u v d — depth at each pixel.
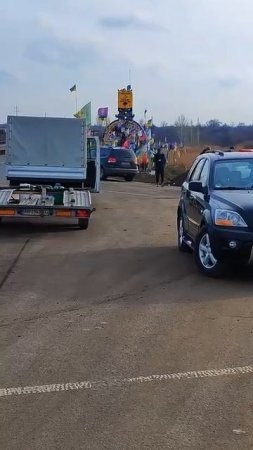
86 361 5.44
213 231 8.50
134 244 12.03
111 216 16.89
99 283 8.56
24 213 13.53
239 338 6.08
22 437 4.00
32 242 12.30
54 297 7.76
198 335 6.18
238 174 9.59
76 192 14.47
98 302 7.50
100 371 5.20
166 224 15.20
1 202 13.48
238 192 9.09
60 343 5.95
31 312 7.05
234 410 4.41
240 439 3.97
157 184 30.97
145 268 9.60
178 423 4.20
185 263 9.98
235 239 8.27
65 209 13.68
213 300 7.57
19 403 4.53
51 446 3.88
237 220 8.33
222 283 8.50
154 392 4.74
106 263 10.02
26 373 5.15
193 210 9.93
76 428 4.13
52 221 15.79
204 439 3.97
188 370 5.21
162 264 9.91
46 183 16.89
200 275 9.03
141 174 38.44
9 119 16.61
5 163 17.11
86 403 4.53
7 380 4.99
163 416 4.31
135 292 8.02
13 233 13.62
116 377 5.06
